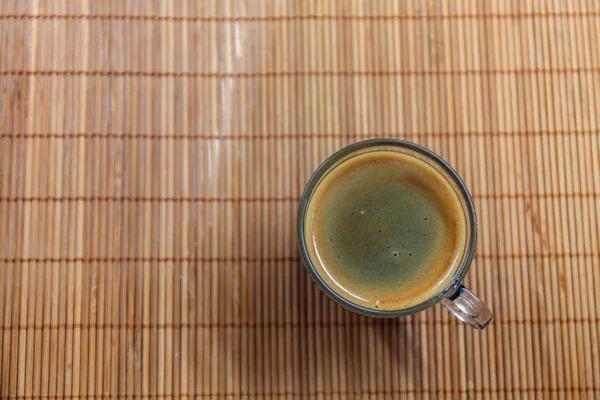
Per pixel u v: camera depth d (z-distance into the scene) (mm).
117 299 414
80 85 424
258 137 423
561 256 417
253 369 413
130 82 425
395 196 385
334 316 416
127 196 419
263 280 417
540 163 423
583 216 420
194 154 422
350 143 423
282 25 429
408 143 379
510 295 416
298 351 414
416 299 377
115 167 420
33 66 425
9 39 426
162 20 428
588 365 411
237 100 425
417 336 415
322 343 415
